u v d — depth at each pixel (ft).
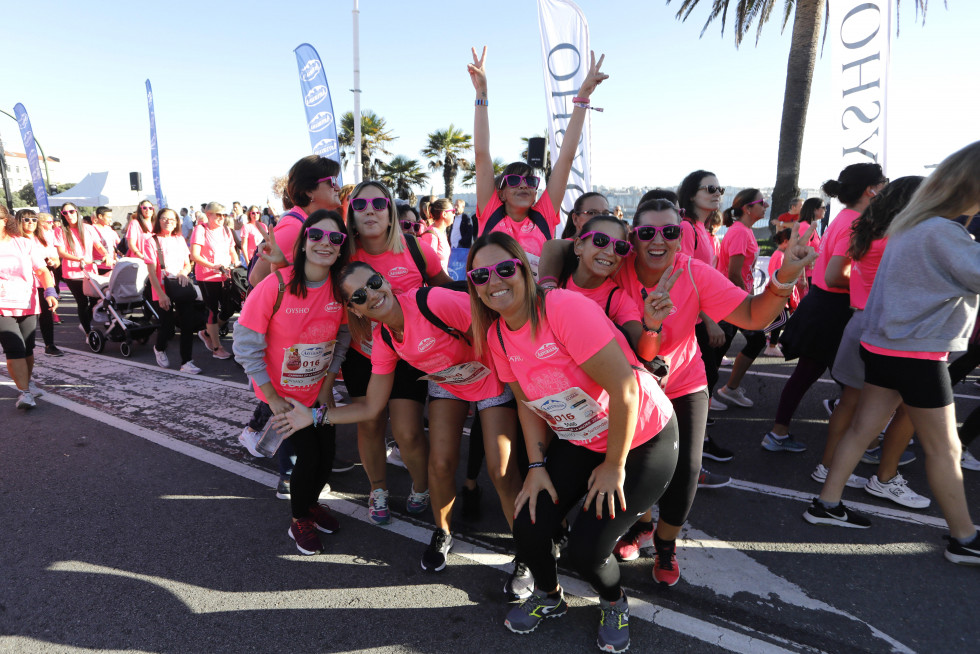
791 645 6.85
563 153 10.85
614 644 6.66
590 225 7.04
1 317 14.58
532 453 6.93
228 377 18.93
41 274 15.87
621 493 6.09
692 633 7.07
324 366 8.86
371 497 9.76
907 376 8.18
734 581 8.08
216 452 12.70
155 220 19.60
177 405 15.88
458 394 8.03
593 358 5.75
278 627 7.22
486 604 7.69
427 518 10.01
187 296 19.76
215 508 10.26
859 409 9.06
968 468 11.37
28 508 10.16
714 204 11.10
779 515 9.85
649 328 6.56
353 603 7.68
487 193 11.05
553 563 6.70
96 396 16.69
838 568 8.34
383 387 8.06
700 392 7.65
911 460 11.78
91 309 24.07
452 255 29.22
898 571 8.23
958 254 7.47
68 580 8.13
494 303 6.05
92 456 12.42
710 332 10.96
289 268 8.09
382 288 7.06
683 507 7.43
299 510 8.73
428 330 7.27
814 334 11.21
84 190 80.79
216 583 8.09
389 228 8.94
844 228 10.56
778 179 40.91
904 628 7.09
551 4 20.26
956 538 8.34
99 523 9.68
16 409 15.42
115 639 6.99
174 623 7.28
